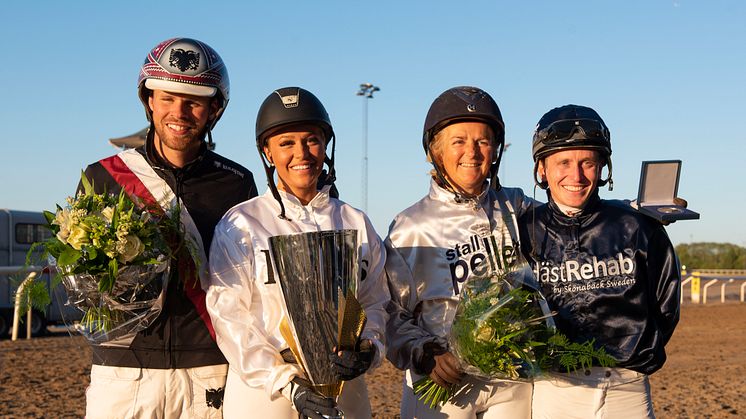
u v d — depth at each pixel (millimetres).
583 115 3959
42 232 18250
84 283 3490
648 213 3955
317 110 3646
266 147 3750
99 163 4145
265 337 3555
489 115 3945
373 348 3424
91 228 3377
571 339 3904
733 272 57031
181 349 3914
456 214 4105
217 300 3598
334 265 3279
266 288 3568
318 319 3277
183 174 4105
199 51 3971
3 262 18047
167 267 3646
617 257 3924
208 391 3953
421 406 4008
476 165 4004
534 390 4039
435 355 3785
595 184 4020
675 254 3988
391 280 4066
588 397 3873
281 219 3713
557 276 3979
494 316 3562
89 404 3967
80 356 13031
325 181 3967
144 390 3893
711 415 8914
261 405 3541
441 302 4031
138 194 4035
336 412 3193
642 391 3922
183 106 3953
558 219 4043
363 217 3865
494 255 4027
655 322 3941
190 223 4039
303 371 3424
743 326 20250
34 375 10891
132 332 3721
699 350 15281
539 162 4152
